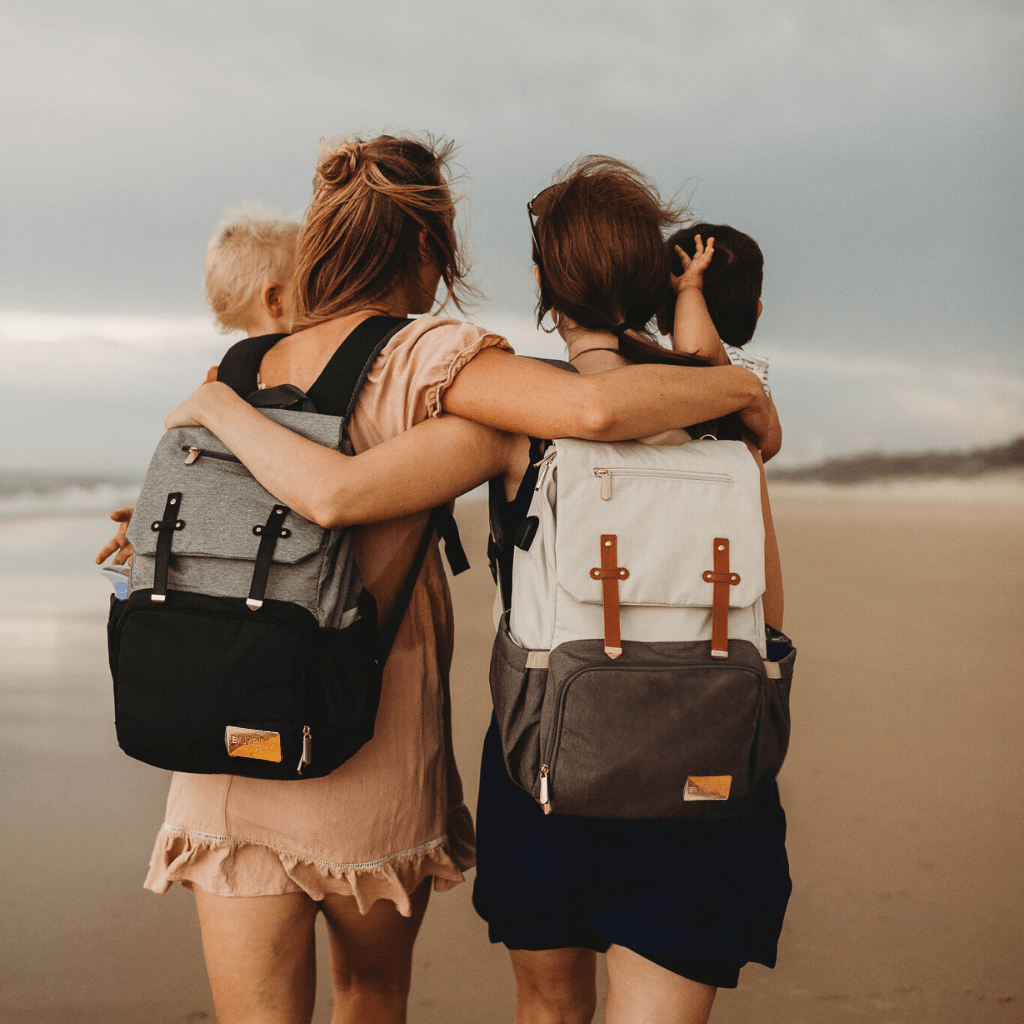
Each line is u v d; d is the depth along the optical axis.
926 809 2.70
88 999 1.86
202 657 1.11
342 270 1.32
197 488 1.18
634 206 1.34
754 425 1.36
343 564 1.17
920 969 1.97
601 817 1.14
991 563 5.89
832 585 5.30
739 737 1.12
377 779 1.26
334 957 1.39
